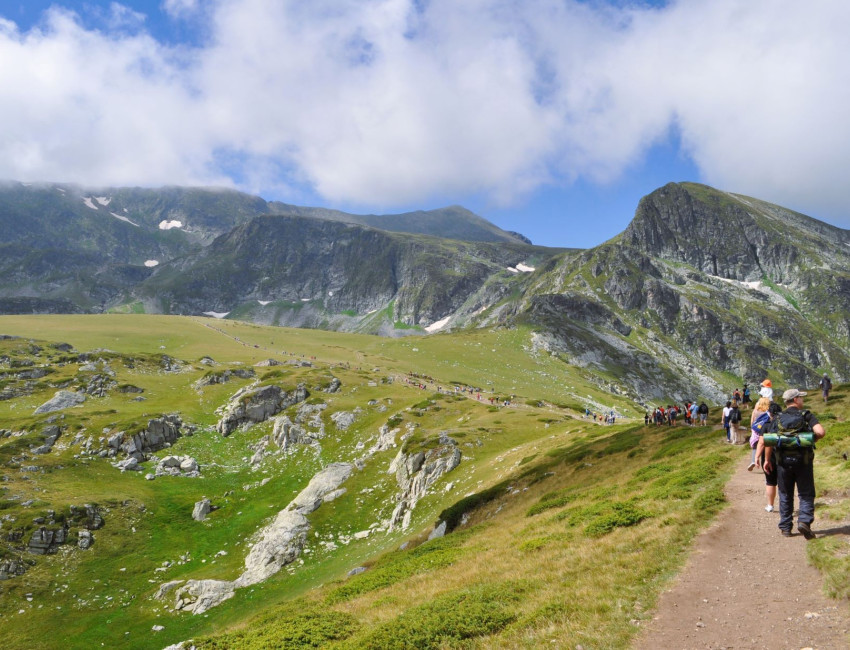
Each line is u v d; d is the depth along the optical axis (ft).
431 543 134.51
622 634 37.50
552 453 203.92
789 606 36.27
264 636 58.13
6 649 167.94
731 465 91.56
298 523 226.58
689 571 46.91
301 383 415.64
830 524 49.21
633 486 104.12
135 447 320.70
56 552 217.56
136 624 178.91
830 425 105.81
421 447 253.24
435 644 44.73
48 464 284.41
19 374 448.24
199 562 225.97
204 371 526.16
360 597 84.69
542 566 62.44
